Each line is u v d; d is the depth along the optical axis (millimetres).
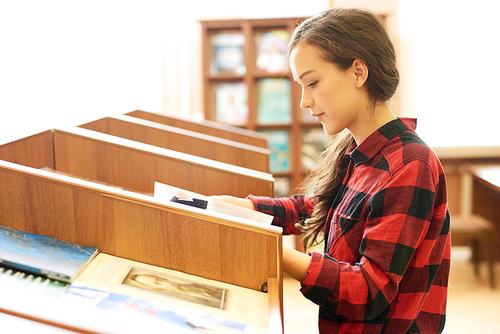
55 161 1322
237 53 3543
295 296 3023
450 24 3699
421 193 843
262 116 3574
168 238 868
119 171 1343
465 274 3357
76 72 2717
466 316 2736
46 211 879
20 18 2391
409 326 902
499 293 3055
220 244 863
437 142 3912
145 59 3225
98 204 869
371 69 915
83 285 748
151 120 2057
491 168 3711
